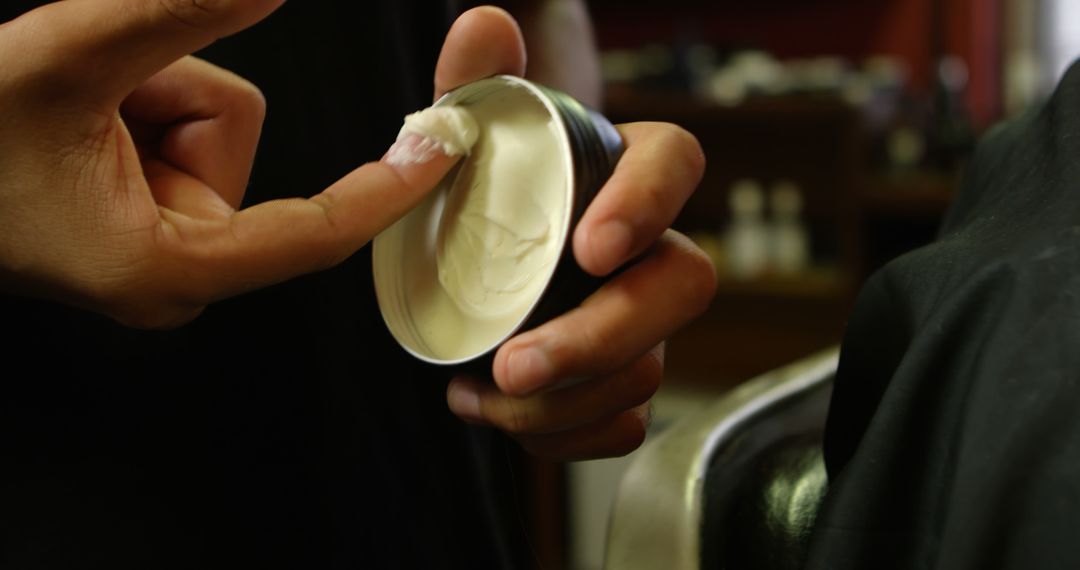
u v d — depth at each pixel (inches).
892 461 18.1
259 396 25.2
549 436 22.2
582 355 19.8
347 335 26.5
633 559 20.3
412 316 21.6
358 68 26.5
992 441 17.0
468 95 21.6
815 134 84.5
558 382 20.0
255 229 20.7
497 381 19.9
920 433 18.1
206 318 24.6
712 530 20.6
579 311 20.0
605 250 19.5
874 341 19.9
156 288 20.7
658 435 22.5
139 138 22.4
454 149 21.2
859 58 100.7
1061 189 18.1
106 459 23.7
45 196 20.3
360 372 26.6
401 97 26.9
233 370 24.9
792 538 20.4
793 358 89.6
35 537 23.3
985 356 17.3
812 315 88.0
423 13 28.0
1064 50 90.1
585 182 19.7
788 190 87.5
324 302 26.0
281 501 25.3
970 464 17.1
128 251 20.4
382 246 21.6
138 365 24.0
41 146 20.0
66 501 23.4
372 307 27.0
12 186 20.3
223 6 19.2
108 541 23.7
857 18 99.5
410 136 21.3
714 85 93.5
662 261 20.5
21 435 23.2
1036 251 17.5
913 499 18.1
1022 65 90.0
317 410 25.8
